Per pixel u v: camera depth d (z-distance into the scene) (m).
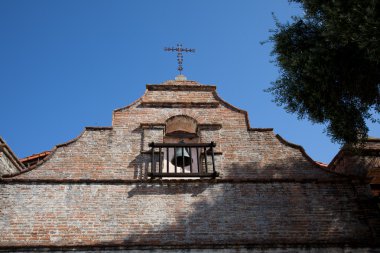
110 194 11.50
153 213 11.20
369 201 11.69
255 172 12.30
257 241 10.86
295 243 10.82
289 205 11.59
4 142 12.11
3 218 10.87
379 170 12.45
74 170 11.99
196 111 13.73
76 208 11.17
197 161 13.19
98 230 10.81
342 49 10.94
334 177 12.23
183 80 14.80
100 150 12.49
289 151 12.82
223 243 10.70
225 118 13.58
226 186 11.85
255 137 13.11
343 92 11.51
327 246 10.84
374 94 11.37
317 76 11.05
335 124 11.59
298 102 12.15
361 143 12.34
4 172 12.02
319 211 11.52
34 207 11.12
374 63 10.62
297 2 12.15
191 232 10.91
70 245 10.45
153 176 11.73
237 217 11.26
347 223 11.33
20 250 10.34
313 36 11.88
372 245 10.89
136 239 10.70
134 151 12.55
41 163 12.02
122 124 13.18
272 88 12.48
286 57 11.89
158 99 13.99
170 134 14.13
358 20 9.72
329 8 10.31
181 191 11.67
